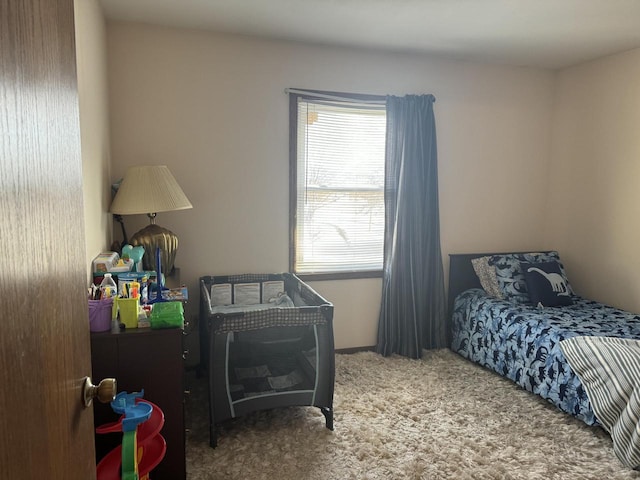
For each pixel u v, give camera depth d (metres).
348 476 2.05
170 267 2.77
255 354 2.64
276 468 2.10
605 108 3.56
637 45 3.25
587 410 2.47
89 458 0.91
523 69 3.88
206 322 2.54
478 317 3.42
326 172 3.47
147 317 1.82
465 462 2.17
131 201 2.49
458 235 3.88
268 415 2.60
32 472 0.61
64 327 0.77
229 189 3.20
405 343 3.54
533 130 3.99
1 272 0.52
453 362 3.46
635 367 2.27
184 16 2.76
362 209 3.61
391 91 3.51
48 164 0.69
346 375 3.16
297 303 3.06
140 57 2.91
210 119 3.10
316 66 3.29
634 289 3.40
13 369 0.55
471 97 3.74
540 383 2.80
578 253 3.85
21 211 0.58
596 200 3.67
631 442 2.14
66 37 0.81
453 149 3.76
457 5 2.54
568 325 2.90
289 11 2.66
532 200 4.09
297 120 3.30
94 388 0.90
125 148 2.95
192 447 2.27
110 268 2.11
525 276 3.48
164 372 1.77
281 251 3.38
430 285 3.69
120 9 2.65
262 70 3.17
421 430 2.45
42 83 0.67
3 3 0.53
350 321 3.63
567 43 3.21
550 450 2.28
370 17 2.73
